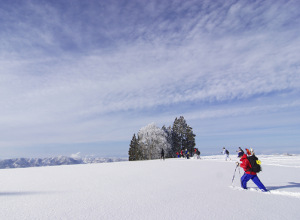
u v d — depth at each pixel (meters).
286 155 36.12
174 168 15.69
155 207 5.40
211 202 5.87
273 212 4.93
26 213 4.99
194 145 79.25
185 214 4.81
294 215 4.70
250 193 7.04
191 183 9.05
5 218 4.64
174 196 6.63
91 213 4.93
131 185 8.77
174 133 83.75
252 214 4.79
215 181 9.55
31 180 11.04
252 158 7.61
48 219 4.54
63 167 20.16
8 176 13.28
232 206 5.45
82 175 12.80
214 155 46.97
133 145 87.50
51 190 8.01
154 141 66.06
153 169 15.27
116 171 14.61
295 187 7.92
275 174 11.80
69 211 5.12
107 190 7.77
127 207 5.43
